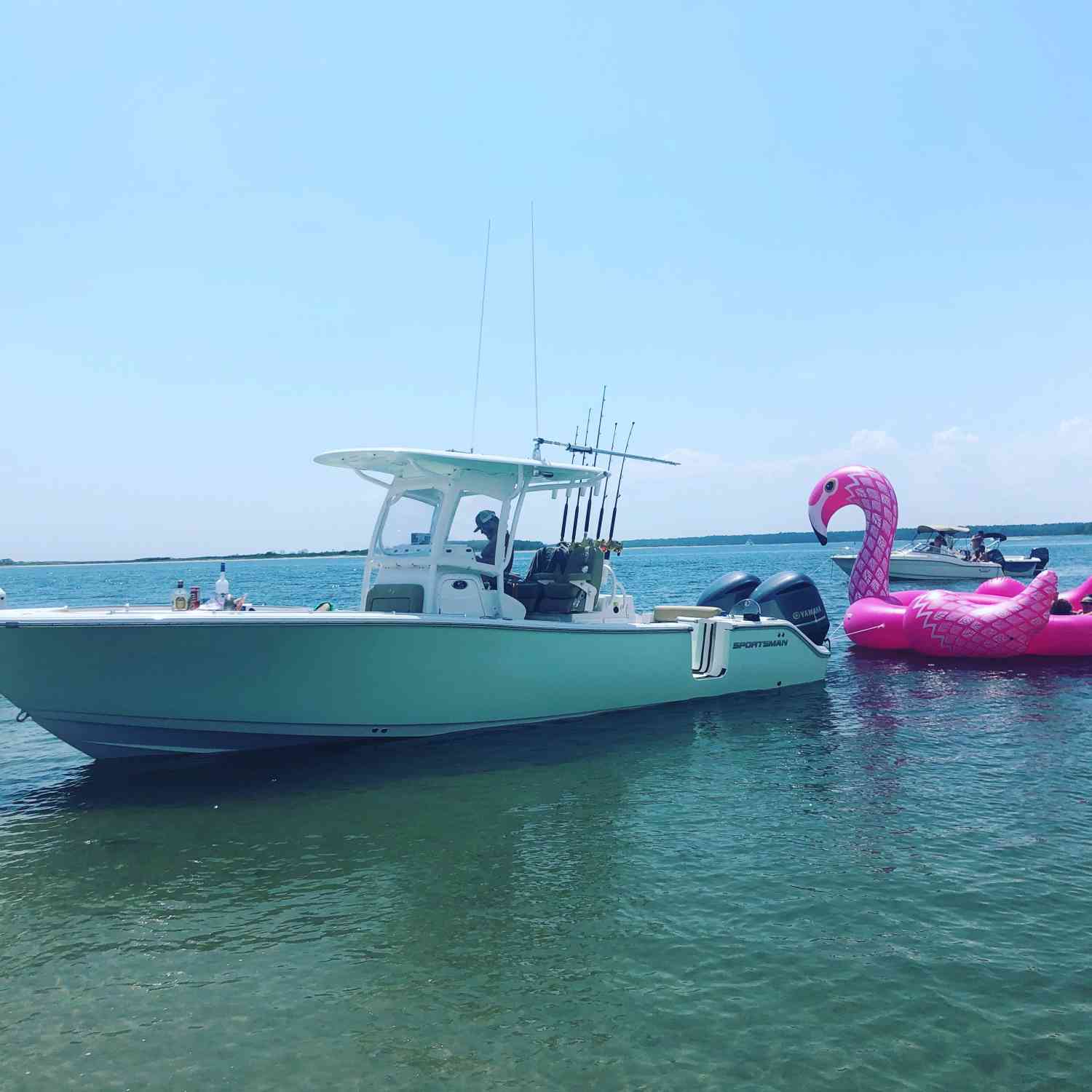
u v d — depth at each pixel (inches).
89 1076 148.9
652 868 230.1
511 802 285.3
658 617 475.2
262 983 177.5
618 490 428.1
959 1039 153.9
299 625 303.9
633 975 177.3
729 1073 146.3
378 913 206.7
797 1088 142.1
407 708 342.3
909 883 217.6
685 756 342.0
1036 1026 156.9
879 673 546.0
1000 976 173.6
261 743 333.7
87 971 183.2
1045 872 222.5
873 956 182.2
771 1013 163.0
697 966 180.1
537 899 212.7
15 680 297.3
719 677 451.2
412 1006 168.1
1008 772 315.6
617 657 399.5
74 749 368.2
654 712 417.1
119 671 297.4
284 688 316.5
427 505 369.1
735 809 277.1
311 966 183.6
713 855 238.1
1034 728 384.8
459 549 366.6
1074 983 170.4
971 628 585.6
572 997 169.6
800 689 488.7
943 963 178.9
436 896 215.2
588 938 192.5
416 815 272.5
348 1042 157.1
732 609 565.3
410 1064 150.7
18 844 252.7
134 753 331.3
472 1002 169.2
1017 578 1659.7
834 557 1509.6
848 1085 142.6
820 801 284.8
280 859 239.5
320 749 346.9
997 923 195.5
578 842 249.0
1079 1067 145.7
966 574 1428.4
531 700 372.8
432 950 189.2
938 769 320.2
